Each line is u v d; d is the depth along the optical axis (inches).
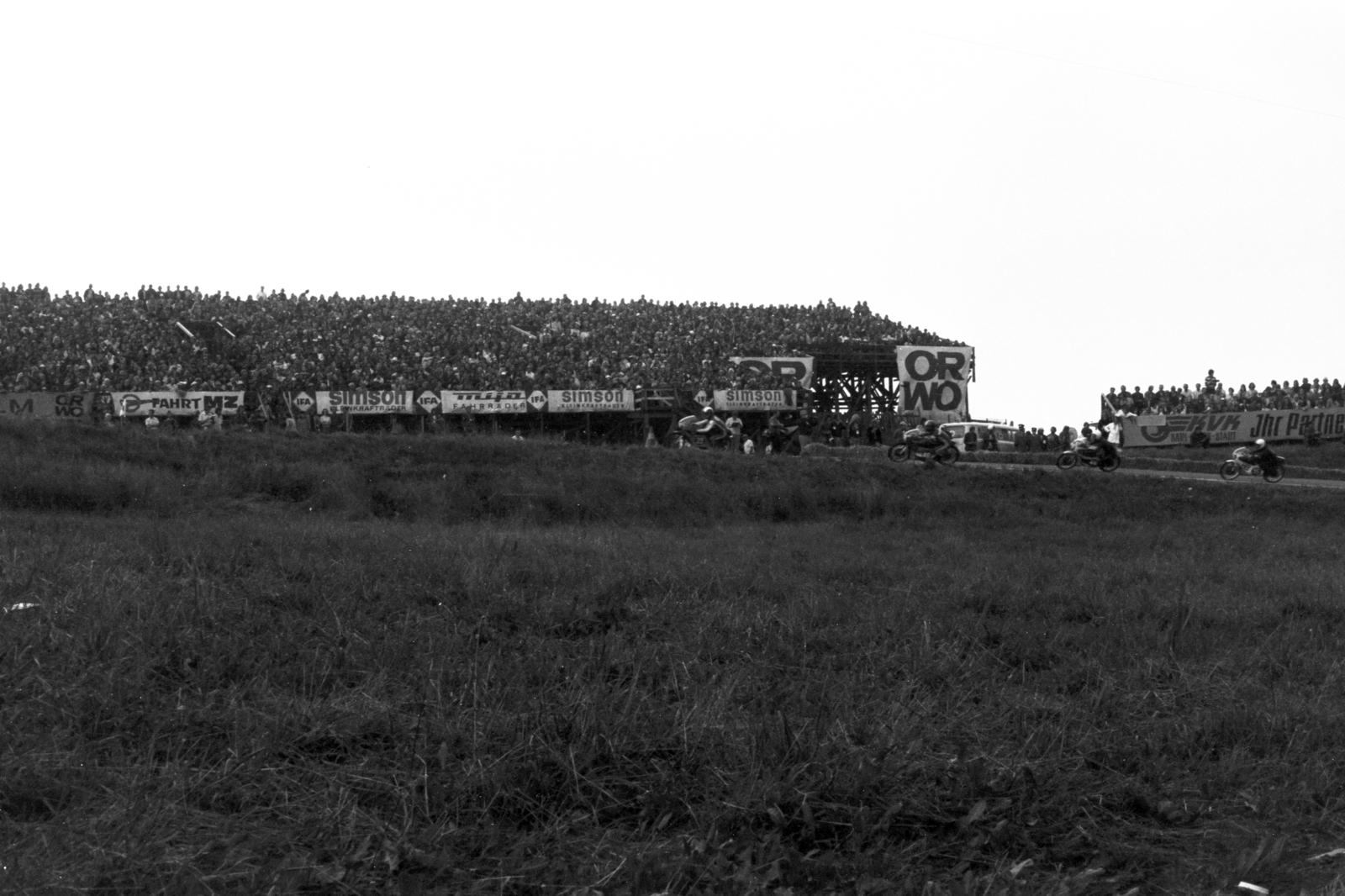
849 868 188.5
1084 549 740.0
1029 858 201.9
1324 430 1729.8
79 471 779.4
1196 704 300.4
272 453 958.4
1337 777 248.5
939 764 232.4
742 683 279.3
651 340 1776.6
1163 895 192.2
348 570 383.9
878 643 340.8
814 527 887.7
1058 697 301.0
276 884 162.6
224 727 223.1
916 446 1240.8
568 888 175.3
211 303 1797.5
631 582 411.8
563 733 227.0
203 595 311.7
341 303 1883.6
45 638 259.9
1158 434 1695.4
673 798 208.2
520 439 1104.2
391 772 208.2
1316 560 708.0
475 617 334.3
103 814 178.5
